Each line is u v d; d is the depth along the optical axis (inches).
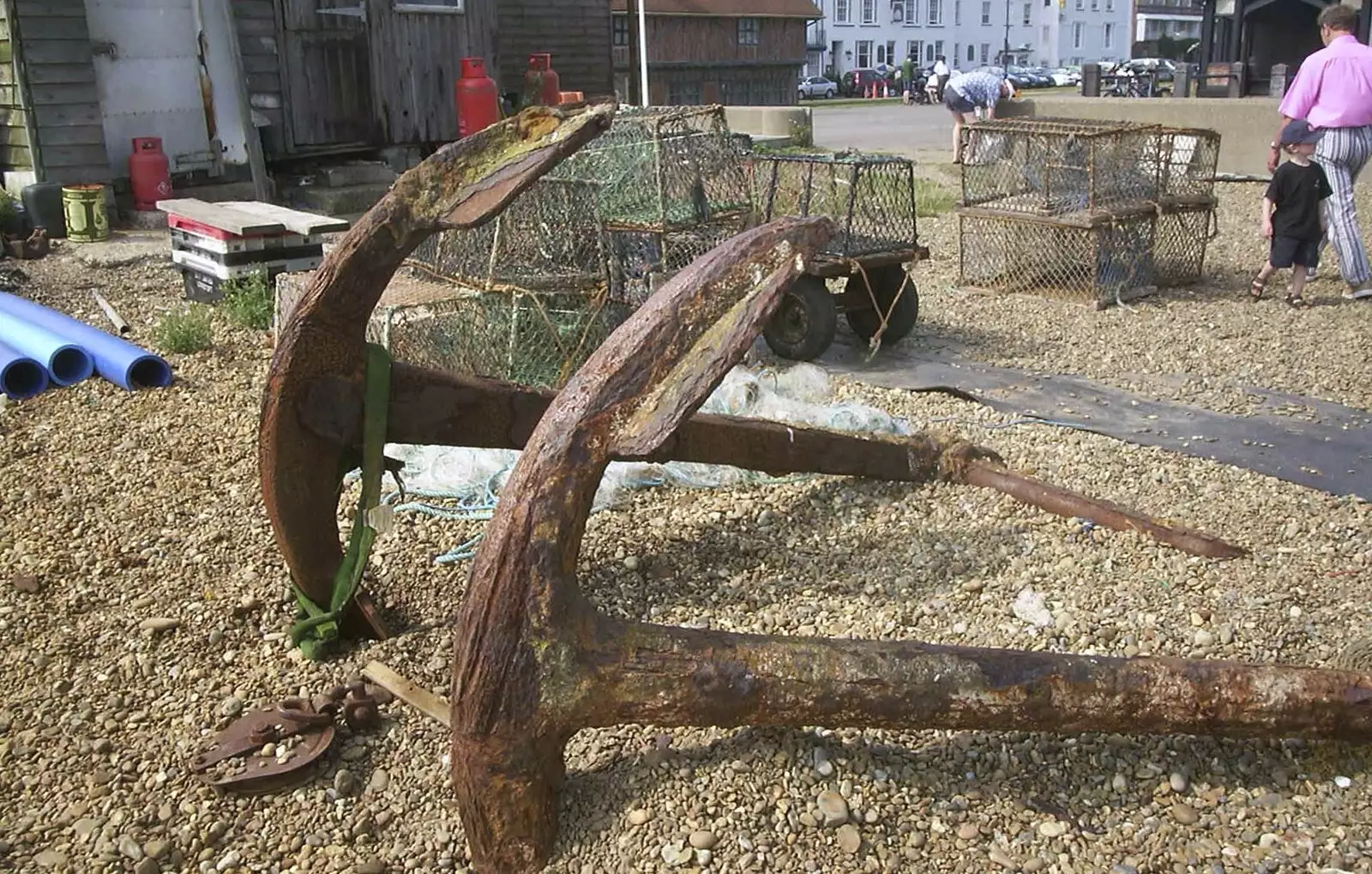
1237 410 281.3
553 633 120.0
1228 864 123.5
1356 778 136.4
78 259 448.5
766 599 181.0
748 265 121.0
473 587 120.3
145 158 511.2
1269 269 386.3
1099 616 169.8
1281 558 192.7
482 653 119.3
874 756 137.6
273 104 565.6
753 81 1601.9
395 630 177.0
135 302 386.9
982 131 399.9
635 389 120.6
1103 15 3154.5
